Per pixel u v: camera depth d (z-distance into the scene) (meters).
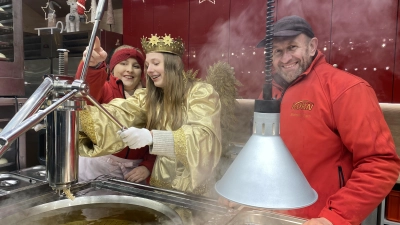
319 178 1.22
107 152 1.26
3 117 2.32
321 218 0.90
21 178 1.84
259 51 2.34
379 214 2.15
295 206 0.43
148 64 1.38
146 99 1.45
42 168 2.06
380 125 1.04
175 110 1.39
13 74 2.38
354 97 1.08
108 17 3.16
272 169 0.46
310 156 1.23
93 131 1.21
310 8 2.14
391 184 0.99
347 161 1.19
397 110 2.28
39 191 1.07
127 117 1.40
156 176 1.47
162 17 2.78
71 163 0.72
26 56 3.28
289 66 1.28
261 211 0.91
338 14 2.07
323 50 2.15
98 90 1.35
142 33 2.92
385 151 1.00
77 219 0.94
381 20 1.96
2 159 2.38
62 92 0.71
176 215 0.92
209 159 1.20
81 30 3.03
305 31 1.24
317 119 1.20
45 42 3.13
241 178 0.46
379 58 2.01
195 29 2.62
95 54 1.17
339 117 1.12
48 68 3.16
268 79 0.50
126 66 2.20
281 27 1.26
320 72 1.24
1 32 2.37
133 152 1.81
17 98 2.36
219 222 0.84
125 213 0.98
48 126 0.71
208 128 1.21
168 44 1.36
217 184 0.51
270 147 0.48
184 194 1.05
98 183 1.17
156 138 1.10
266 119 0.49
